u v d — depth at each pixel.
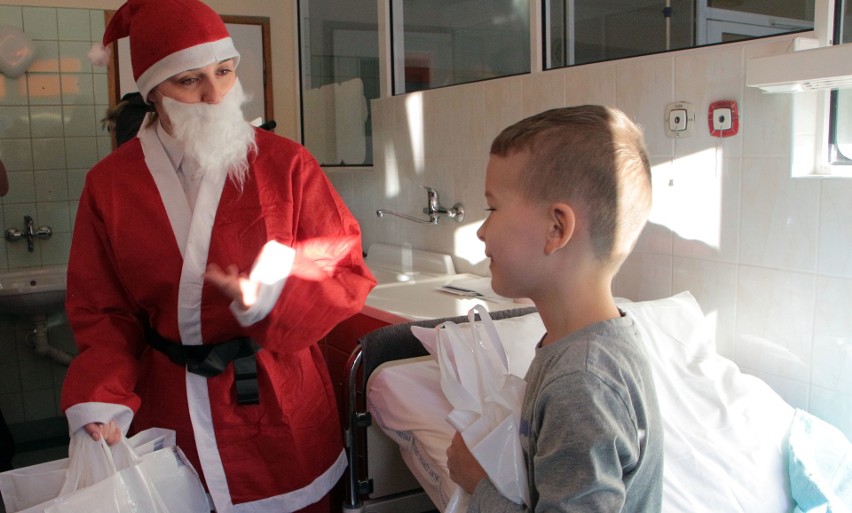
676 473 1.61
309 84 4.27
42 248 3.78
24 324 3.76
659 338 1.96
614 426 0.77
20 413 3.80
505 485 0.88
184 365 1.63
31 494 1.41
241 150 1.59
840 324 1.93
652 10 2.36
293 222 1.62
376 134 3.71
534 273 0.88
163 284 1.57
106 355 1.55
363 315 2.65
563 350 0.84
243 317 1.54
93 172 1.63
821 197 1.94
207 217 1.56
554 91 2.67
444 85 3.30
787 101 1.99
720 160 2.17
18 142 3.69
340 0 3.91
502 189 0.89
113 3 3.80
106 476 1.39
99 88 3.81
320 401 1.77
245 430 1.66
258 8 4.23
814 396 2.00
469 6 3.12
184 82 1.56
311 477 1.73
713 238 2.21
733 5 2.14
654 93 2.33
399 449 2.09
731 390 1.87
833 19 1.96
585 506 0.74
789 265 2.03
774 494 1.65
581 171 0.84
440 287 2.92
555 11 2.72
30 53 3.63
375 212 3.72
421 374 1.93
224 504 1.64
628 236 0.88
